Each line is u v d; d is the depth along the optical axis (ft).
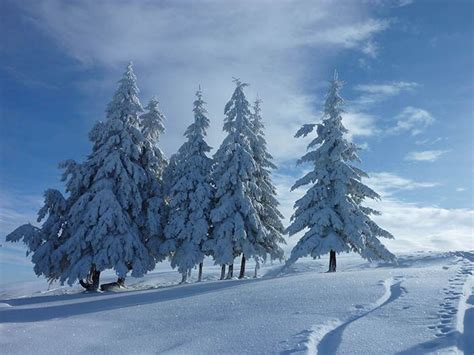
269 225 96.48
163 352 26.66
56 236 83.10
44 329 36.40
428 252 106.32
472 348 22.31
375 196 78.48
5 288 131.54
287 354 23.16
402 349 22.61
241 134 92.22
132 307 46.57
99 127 91.15
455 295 33.30
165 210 93.61
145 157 92.68
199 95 100.53
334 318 29.96
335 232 76.28
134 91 89.10
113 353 27.94
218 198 93.20
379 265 98.78
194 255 84.99
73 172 86.63
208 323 33.45
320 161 82.28
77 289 111.65
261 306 37.19
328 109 83.51
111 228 78.43
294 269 119.14
